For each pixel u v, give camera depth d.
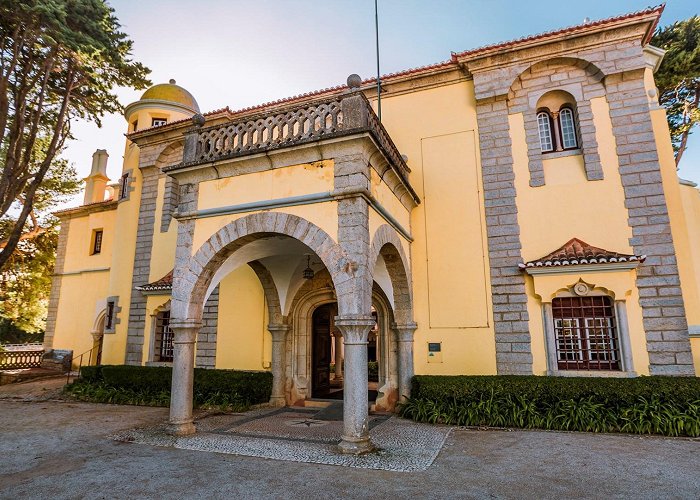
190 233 8.84
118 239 16.28
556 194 10.55
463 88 12.01
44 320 25.48
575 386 8.78
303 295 12.45
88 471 6.18
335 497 5.18
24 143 17.22
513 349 10.15
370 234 7.83
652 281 9.43
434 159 11.83
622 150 10.24
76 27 12.98
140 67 14.41
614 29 10.53
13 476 6.00
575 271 9.70
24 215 14.55
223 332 13.30
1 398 13.62
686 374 8.91
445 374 10.55
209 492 5.36
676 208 9.83
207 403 11.26
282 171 8.16
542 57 11.15
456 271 10.98
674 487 5.47
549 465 6.36
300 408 11.42
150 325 14.45
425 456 6.76
